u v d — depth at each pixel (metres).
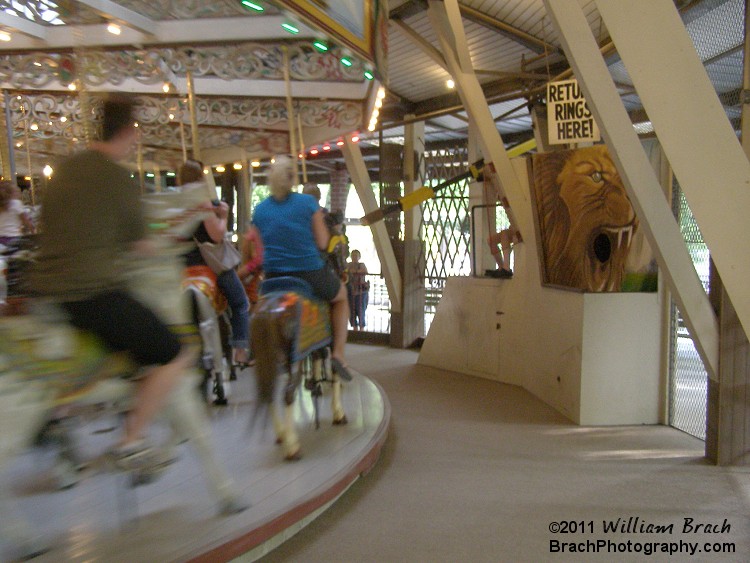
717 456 5.77
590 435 6.73
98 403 3.14
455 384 9.27
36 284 2.94
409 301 12.53
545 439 6.57
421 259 12.94
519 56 10.86
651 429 7.03
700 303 5.62
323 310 5.25
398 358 11.42
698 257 6.74
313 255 5.10
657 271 7.24
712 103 4.48
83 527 3.63
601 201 7.48
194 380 3.81
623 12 4.45
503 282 9.48
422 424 7.14
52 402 2.91
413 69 11.06
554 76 10.33
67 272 2.91
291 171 5.22
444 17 8.59
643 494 5.03
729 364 5.72
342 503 4.81
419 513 4.63
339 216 6.24
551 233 8.20
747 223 4.53
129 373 3.14
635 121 7.84
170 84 6.56
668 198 7.15
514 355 9.25
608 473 5.52
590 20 8.83
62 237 2.92
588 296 7.16
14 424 2.79
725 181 4.52
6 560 3.17
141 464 3.21
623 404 7.21
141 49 6.07
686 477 5.43
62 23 5.39
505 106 12.88
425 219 14.53
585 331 7.16
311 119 7.82
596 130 7.77
